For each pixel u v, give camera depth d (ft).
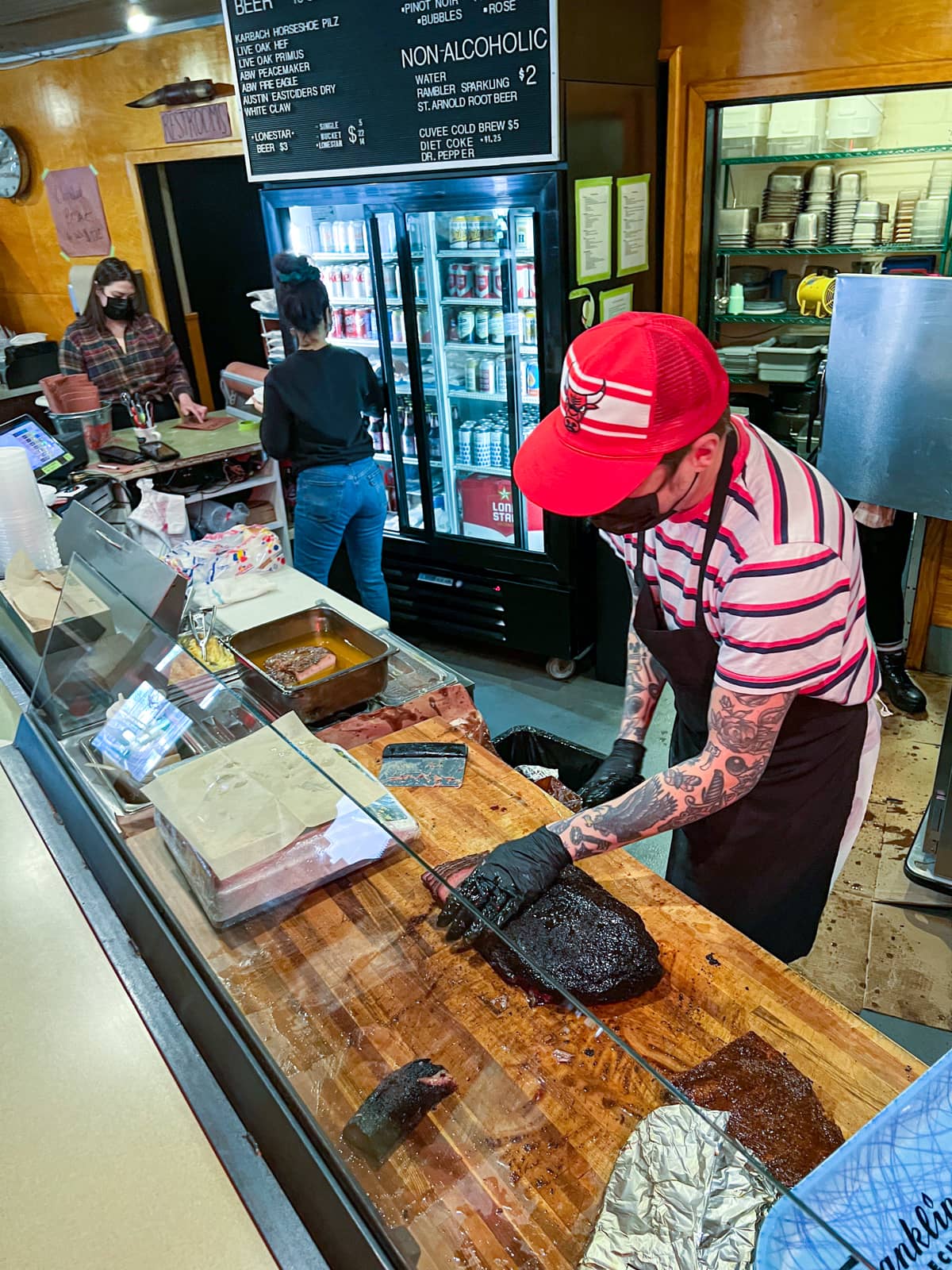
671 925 4.57
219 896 4.03
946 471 8.66
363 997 3.71
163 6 14.87
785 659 4.36
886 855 9.20
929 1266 2.60
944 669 12.28
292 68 11.77
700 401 4.04
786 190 15.37
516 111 10.17
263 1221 3.23
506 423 12.96
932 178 14.97
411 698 6.56
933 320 8.26
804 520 4.39
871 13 10.00
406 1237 2.98
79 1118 3.65
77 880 4.90
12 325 22.82
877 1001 7.56
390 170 11.55
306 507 12.13
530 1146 3.18
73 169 18.95
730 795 4.74
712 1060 3.80
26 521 7.47
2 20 16.56
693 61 11.17
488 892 4.50
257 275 20.58
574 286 10.97
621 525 4.61
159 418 15.33
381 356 13.17
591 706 12.37
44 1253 3.16
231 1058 3.63
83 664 5.63
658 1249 2.85
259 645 7.02
